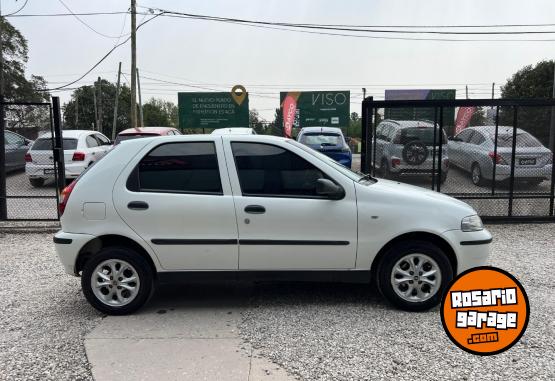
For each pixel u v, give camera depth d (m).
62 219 4.68
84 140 13.80
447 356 3.74
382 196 4.61
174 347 3.95
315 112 29.50
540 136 8.76
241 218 4.54
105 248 4.64
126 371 3.57
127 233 4.57
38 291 5.43
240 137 4.73
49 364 3.69
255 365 3.63
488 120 9.08
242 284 5.56
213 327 4.35
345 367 3.58
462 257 4.62
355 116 36.28
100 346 3.99
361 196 4.60
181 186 4.63
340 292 5.25
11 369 3.61
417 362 3.65
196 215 4.54
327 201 4.57
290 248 4.57
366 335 4.13
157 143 4.71
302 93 29.34
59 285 5.64
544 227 8.55
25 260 6.73
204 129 28.30
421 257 4.59
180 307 4.88
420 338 4.07
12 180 13.96
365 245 4.57
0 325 4.46
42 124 10.55
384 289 4.65
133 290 4.64
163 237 4.57
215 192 4.60
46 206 10.96
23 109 9.57
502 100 8.48
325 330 4.25
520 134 8.78
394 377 3.44
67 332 4.29
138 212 4.55
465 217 4.64
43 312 4.78
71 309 4.86
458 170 8.89
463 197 8.91
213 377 3.46
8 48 51.44
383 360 3.69
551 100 8.45
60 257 4.64
